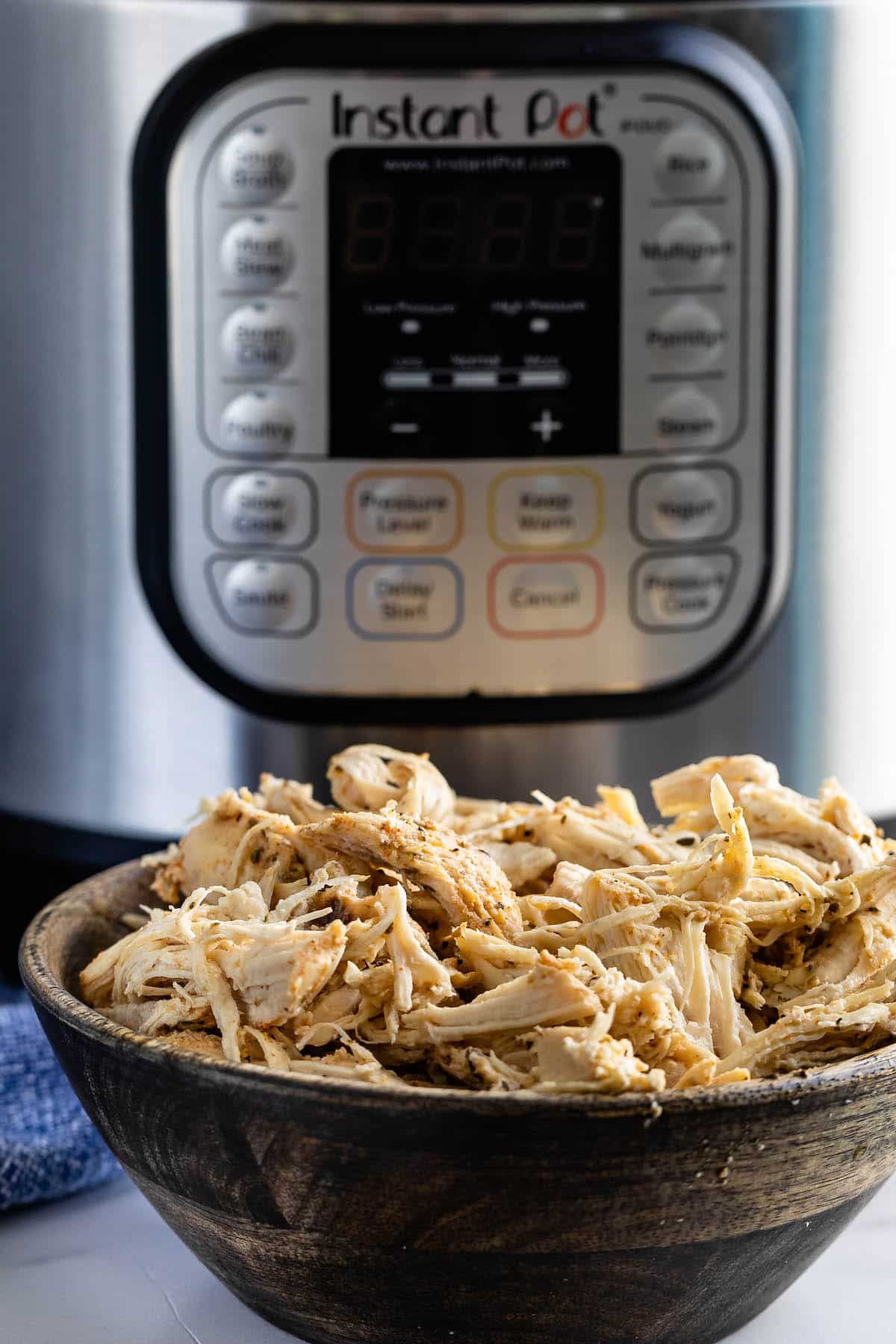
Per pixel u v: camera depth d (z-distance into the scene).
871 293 0.64
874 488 0.65
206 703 0.64
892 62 0.63
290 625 0.64
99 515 0.64
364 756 0.57
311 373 0.62
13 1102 0.60
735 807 0.52
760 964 0.53
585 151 0.62
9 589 0.66
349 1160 0.48
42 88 0.63
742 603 0.64
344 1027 0.50
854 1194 0.50
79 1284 0.55
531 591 0.63
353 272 0.62
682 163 0.62
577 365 0.62
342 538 0.63
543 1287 0.49
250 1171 0.49
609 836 0.55
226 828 0.55
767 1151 0.48
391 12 0.61
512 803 0.64
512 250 0.62
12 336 0.65
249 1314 0.54
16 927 0.68
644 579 0.64
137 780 0.65
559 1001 0.49
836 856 0.54
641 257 0.62
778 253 0.63
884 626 0.66
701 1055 0.50
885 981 0.52
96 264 0.63
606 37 0.61
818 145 0.63
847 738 0.66
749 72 0.62
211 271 0.62
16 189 0.64
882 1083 0.48
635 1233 0.48
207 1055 0.49
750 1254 0.49
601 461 0.63
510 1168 0.47
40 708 0.66
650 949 0.51
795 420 0.64
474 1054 0.49
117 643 0.65
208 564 0.64
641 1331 0.50
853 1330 0.53
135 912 0.57
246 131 0.62
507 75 0.61
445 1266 0.48
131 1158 0.51
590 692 0.64
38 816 0.67
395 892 0.50
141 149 0.62
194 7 0.61
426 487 0.63
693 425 0.63
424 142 0.62
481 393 0.62
